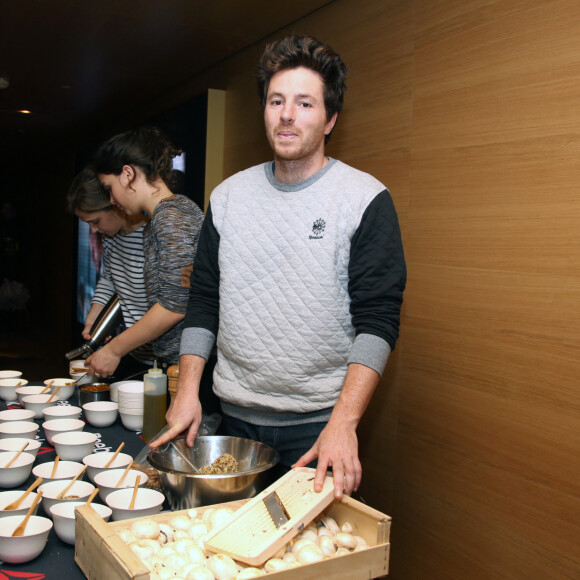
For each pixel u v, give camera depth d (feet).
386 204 4.58
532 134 5.81
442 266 6.88
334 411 4.03
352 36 8.36
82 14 9.82
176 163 13.33
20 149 25.27
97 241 18.66
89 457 4.46
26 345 23.32
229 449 4.51
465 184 6.57
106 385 6.57
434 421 7.00
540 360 5.74
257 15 9.46
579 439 5.37
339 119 8.60
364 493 8.16
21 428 5.16
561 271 5.54
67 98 15.93
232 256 4.85
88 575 3.11
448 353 6.81
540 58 5.74
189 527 3.45
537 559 5.73
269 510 3.45
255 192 4.91
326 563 3.01
